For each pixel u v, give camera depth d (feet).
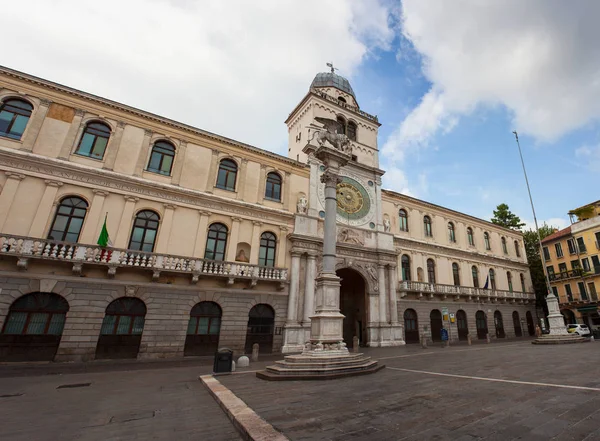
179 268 63.77
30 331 51.70
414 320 97.25
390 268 94.38
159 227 66.74
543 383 26.04
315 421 17.87
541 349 58.75
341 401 22.48
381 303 89.10
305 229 83.30
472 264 119.65
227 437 16.51
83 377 39.22
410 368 39.73
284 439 14.79
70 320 53.93
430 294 100.48
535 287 143.64
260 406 21.40
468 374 32.78
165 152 73.20
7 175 55.62
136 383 34.45
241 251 75.51
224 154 79.66
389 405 21.01
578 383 25.34
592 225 127.85
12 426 18.69
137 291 60.13
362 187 98.63
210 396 27.02
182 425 18.69
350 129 108.37
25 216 55.36
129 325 59.06
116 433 17.22
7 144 57.57
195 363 53.67
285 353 70.64
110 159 65.67
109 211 62.69
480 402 20.83
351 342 95.91
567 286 134.00
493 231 134.10
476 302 113.09
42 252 53.26
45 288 53.21
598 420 16.08
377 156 108.37
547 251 146.51
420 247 107.45
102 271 58.03
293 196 86.33
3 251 50.39
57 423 19.27
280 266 78.13
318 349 36.70
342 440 14.80
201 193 72.28
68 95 64.90
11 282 51.26
